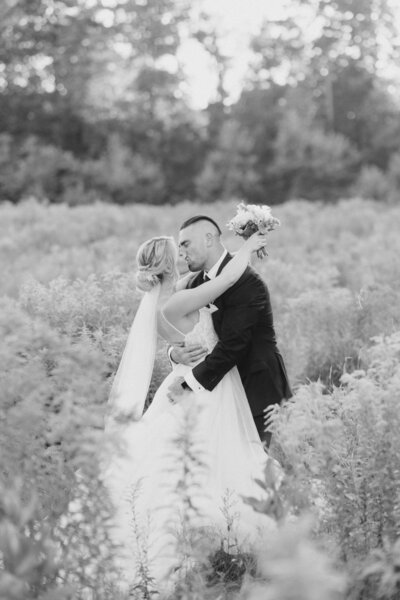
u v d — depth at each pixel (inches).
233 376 162.7
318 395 123.2
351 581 105.0
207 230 164.1
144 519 140.3
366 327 273.9
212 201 1786.4
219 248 165.5
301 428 118.0
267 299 161.6
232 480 152.5
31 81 2037.4
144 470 144.7
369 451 119.1
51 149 1779.0
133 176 1795.0
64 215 863.1
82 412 109.5
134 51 2247.8
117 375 171.6
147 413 162.4
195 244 163.5
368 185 1696.6
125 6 2229.3
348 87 2230.6
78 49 2069.4
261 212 163.2
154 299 170.2
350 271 430.6
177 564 130.0
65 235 671.8
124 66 2244.1
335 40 2316.7
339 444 126.5
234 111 2129.7
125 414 113.3
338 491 117.0
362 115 2210.9
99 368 122.0
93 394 119.1
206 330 162.4
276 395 161.9
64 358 122.0
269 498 101.7
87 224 759.1
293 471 119.0
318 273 364.8
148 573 125.1
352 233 719.7
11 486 104.6
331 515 120.3
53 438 110.6
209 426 152.3
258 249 163.5
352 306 281.4
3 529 90.0
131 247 537.3
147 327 169.5
